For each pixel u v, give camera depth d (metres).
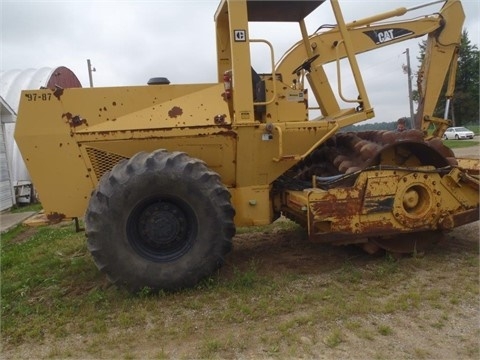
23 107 4.70
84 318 3.93
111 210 4.17
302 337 3.44
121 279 4.25
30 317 4.04
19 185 13.77
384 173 4.82
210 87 4.93
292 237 6.25
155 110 4.79
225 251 4.41
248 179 5.00
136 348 3.42
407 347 3.28
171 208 4.43
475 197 5.19
